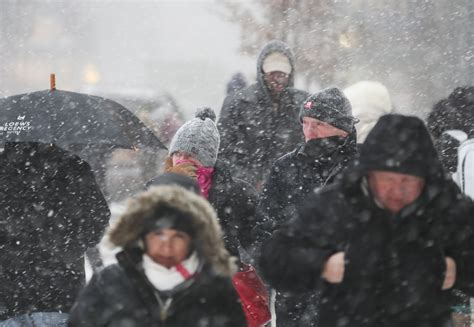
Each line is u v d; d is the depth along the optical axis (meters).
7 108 16.48
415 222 10.47
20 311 15.08
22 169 15.25
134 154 34.16
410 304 10.51
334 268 10.59
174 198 10.59
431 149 10.28
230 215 15.03
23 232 15.10
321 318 10.78
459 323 16.64
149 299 10.68
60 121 16.30
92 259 17.61
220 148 22.33
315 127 14.32
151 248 10.66
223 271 10.79
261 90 22.52
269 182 14.56
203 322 10.74
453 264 10.66
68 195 15.25
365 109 18.61
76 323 10.85
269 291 18.11
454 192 10.55
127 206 10.68
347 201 10.61
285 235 10.91
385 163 10.16
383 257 10.48
